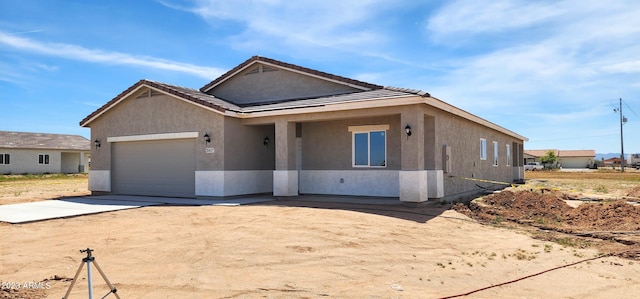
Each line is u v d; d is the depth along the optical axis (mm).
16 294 5574
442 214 11641
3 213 12211
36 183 30250
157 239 8586
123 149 18875
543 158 77438
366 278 6238
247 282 6004
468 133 18156
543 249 8172
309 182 17625
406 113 13203
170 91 16688
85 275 6336
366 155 16422
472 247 8250
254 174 17016
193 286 5836
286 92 18359
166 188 17375
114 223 10609
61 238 8859
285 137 15578
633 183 27922
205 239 8477
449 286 5965
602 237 9156
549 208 13141
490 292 5742
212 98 18141
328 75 17172
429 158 14195
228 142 15867
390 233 8992
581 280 6297
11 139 42719
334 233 8828
